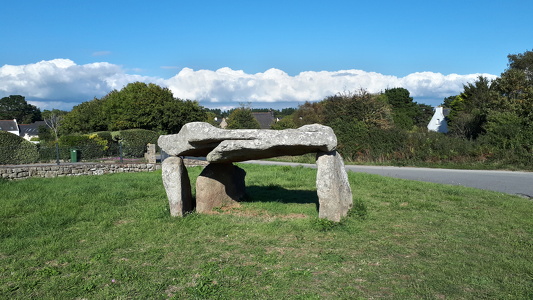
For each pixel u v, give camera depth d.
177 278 5.05
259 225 7.48
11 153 21.70
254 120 51.56
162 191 11.80
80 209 9.07
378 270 5.30
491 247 6.26
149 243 6.50
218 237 6.80
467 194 11.19
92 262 5.66
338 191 7.84
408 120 54.41
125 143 30.34
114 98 40.31
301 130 7.75
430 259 5.74
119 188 12.41
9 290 4.73
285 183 13.51
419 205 9.42
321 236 6.83
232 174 9.90
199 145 8.11
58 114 64.75
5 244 6.43
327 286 4.79
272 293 4.60
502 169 20.89
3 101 97.19
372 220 7.99
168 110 38.28
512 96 29.23
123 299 4.48
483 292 4.64
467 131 30.67
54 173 17.28
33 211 8.98
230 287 4.77
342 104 36.50
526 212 8.77
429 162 23.94
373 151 26.45
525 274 5.14
